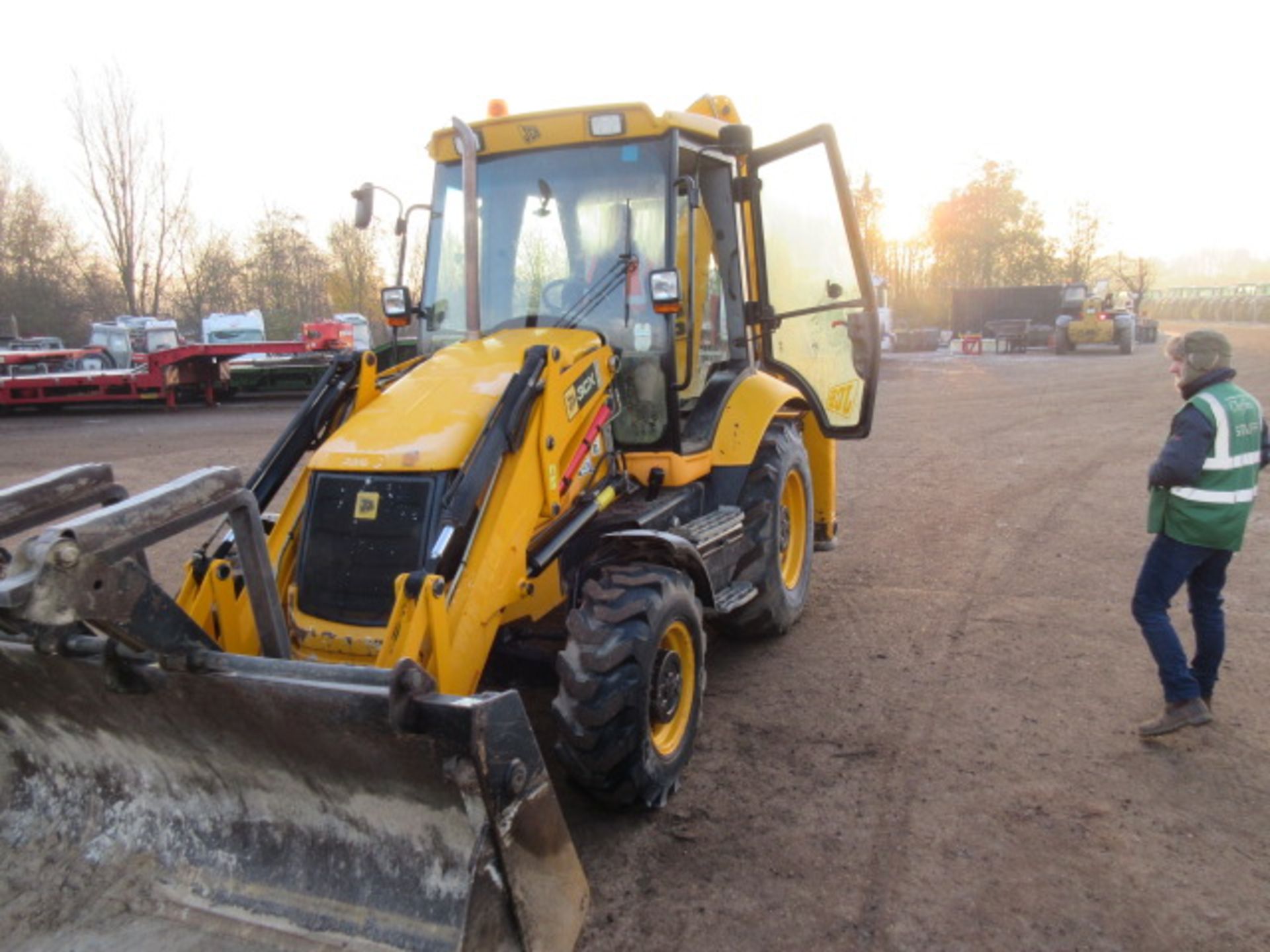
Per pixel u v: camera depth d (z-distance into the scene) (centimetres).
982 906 327
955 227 5434
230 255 4022
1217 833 363
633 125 450
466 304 449
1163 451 427
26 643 311
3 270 3725
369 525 361
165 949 302
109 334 2666
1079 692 487
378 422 391
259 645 351
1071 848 357
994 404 1739
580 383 412
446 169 500
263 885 312
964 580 679
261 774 314
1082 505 894
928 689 499
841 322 618
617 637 359
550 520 396
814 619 612
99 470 348
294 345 2136
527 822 284
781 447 557
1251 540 741
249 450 1401
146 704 311
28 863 339
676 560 403
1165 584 430
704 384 523
